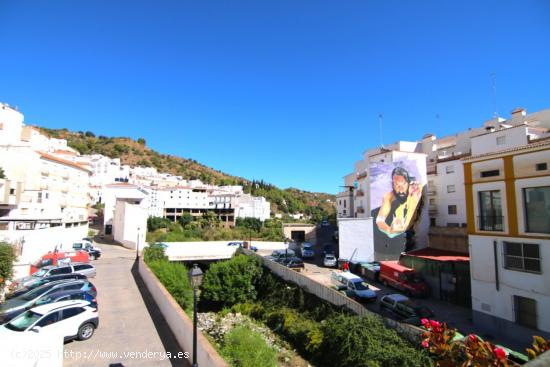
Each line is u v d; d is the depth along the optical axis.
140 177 119.06
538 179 16.75
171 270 26.34
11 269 17.34
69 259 28.33
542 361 2.31
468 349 6.01
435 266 27.06
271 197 149.62
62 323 12.77
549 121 38.66
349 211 60.31
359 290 25.80
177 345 12.72
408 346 15.12
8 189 34.25
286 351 20.41
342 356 17.11
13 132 47.31
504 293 17.94
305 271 36.53
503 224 18.25
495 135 33.44
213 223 82.50
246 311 29.58
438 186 42.59
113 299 19.31
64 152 64.19
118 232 51.31
